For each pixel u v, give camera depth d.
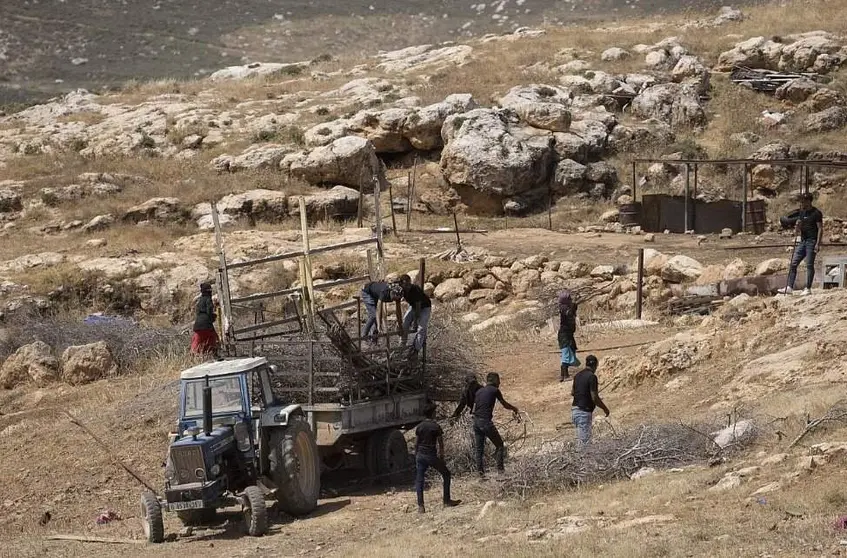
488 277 108.56
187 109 172.88
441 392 63.66
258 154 147.62
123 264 116.88
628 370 70.06
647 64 175.38
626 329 86.69
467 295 107.94
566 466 49.94
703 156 151.00
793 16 191.75
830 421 46.53
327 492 57.50
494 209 139.75
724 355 67.75
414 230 130.12
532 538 39.16
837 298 70.06
